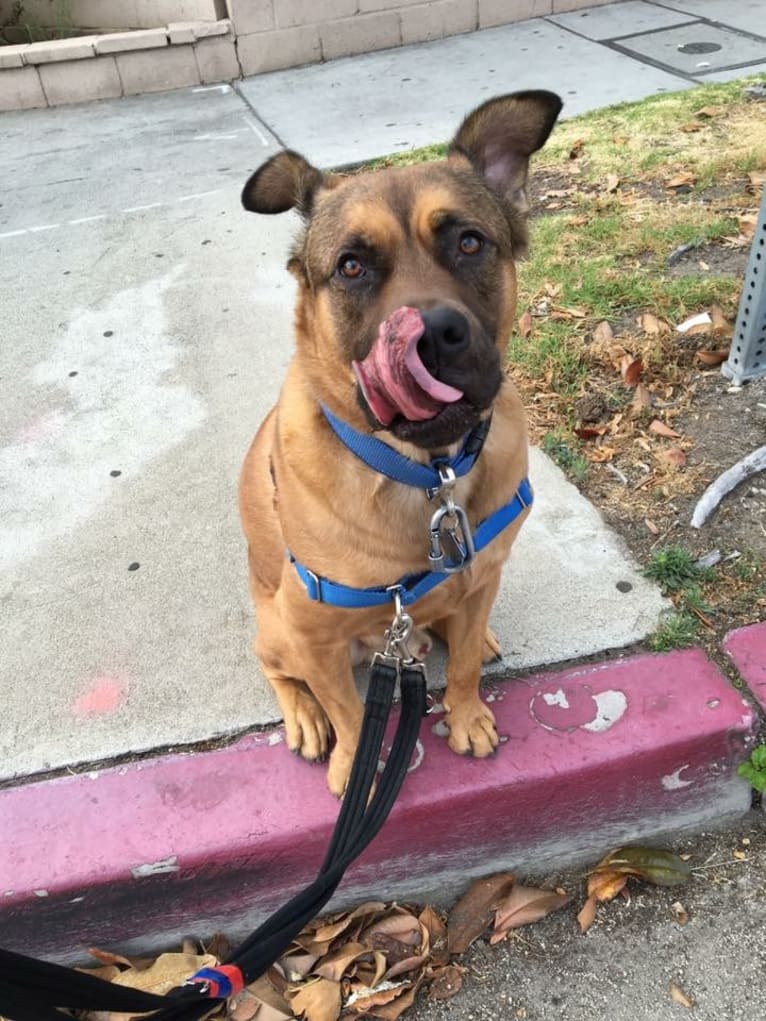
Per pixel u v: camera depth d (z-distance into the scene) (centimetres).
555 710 119
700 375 179
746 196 241
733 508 146
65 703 129
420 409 74
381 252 91
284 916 75
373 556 97
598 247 229
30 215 305
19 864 108
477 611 109
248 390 199
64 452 186
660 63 360
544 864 123
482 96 356
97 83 433
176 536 160
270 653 119
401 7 439
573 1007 105
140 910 112
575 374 184
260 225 274
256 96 406
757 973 105
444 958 112
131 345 221
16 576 155
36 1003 69
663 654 124
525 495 106
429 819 113
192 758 120
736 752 117
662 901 114
